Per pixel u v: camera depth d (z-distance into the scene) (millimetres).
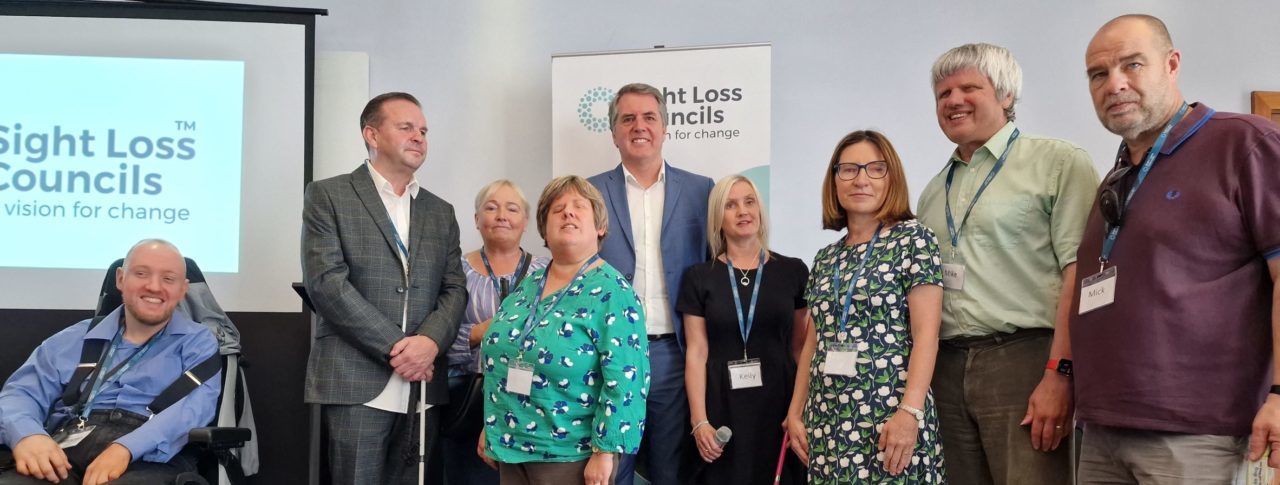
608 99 4289
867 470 2664
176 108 4461
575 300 2717
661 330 3586
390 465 3232
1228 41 4742
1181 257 2211
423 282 3279
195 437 3078
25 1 4434
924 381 2635
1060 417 2576
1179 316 2197
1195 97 4727
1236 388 2158
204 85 4469
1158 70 2295
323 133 4613
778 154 4719
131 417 3227
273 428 4340
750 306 3342
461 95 4730
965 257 2783
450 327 3260
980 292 2742
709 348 3369
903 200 2838
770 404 3250
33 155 4391
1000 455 2686
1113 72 2326
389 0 4742
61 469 3043
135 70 4453
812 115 4719
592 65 4309
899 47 4723
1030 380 2668
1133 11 4719
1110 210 2363
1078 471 2488
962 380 2789
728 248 3492
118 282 3477
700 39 4727
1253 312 2166
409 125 3342
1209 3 4750
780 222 4691
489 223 3768
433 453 3438
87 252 4375
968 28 4719
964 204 2834
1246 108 4727
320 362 3172
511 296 2930
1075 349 2445
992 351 2719
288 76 4484
